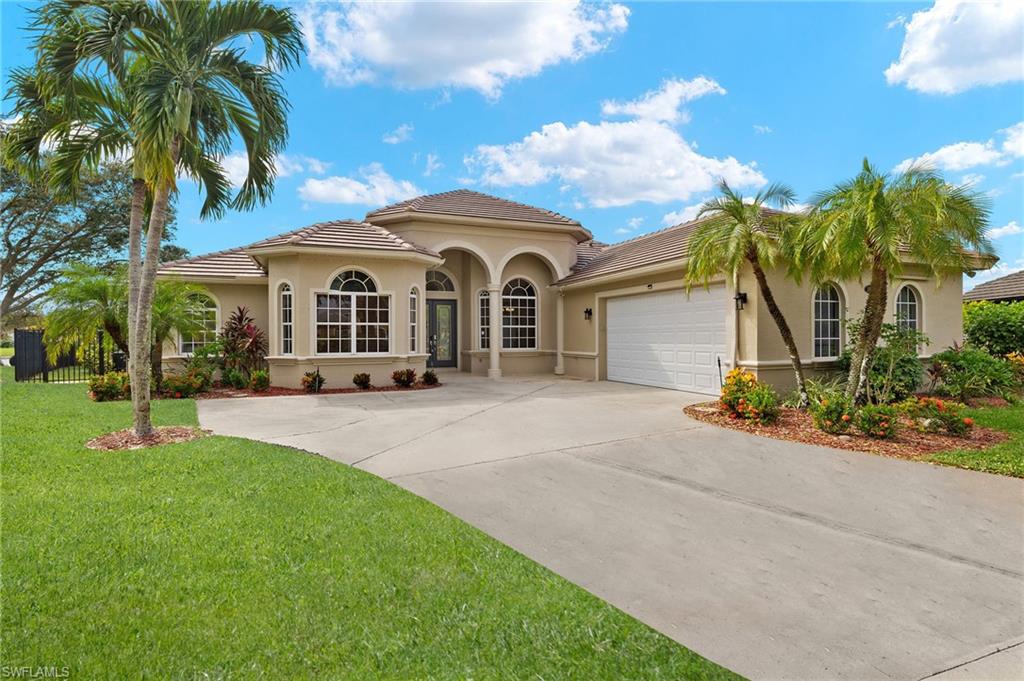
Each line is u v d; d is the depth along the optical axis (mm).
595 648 2910
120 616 3066
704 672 2746
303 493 5281
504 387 15625
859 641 3053
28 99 8758
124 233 30750
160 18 7781
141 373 7641
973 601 3508
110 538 4094
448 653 2814
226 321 16875
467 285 20672
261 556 3861
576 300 19156
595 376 17859
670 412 10688
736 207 9797
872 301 9133
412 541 4227
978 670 2795
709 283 13289
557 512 5105
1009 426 8781
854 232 8133
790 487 5902
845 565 4031
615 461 6914
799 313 12227
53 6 7238
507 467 6613
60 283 12609
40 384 15680
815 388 10391
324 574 3633
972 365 12242
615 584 3695
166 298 13023
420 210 18125
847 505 5340
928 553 4246
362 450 7434
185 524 4410
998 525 4820
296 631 2971
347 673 2627
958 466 6586
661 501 5445
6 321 34281
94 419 9227
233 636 2904
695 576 3834
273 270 15062
